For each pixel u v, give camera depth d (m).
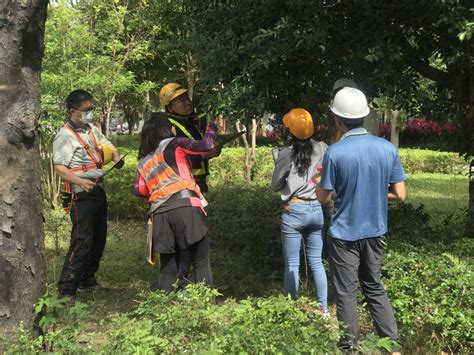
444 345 4.08
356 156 3.71
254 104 5.09
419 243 5.67
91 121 5.69
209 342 3.00
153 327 3.22
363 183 3.73
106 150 5.66
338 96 3.81
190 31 6.42
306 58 5.60
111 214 10.12
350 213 3.76
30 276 3.21
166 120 4.77
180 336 3.12
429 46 6.16
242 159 15.09
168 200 4.60
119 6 11.77
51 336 3.07
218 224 7.47
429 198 13.23
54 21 10.46
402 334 4.16
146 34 11.74
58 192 10.23
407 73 5.83
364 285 3.92
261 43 5.20
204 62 5.31
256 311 3.26
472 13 4.84
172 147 4.65
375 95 5.80
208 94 5.23
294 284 4.71
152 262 4.67
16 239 3.15
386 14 5.27
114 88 11.34
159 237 4.61
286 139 6.21
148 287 5.91
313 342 2.99
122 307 5.26
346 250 3.80
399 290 4.31
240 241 6.93
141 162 4.74
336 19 5.24
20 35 3.05
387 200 3.86
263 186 8.93
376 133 5.89
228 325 3.24
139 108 24.86
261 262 6.39
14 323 3.16
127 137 20.61
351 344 3.64
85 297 5.59
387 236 5.77
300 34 4.90
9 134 3.09
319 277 4.69
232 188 9.01
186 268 4.81
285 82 5.58
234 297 5.64
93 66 11.27
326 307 4.70
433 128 29.83
